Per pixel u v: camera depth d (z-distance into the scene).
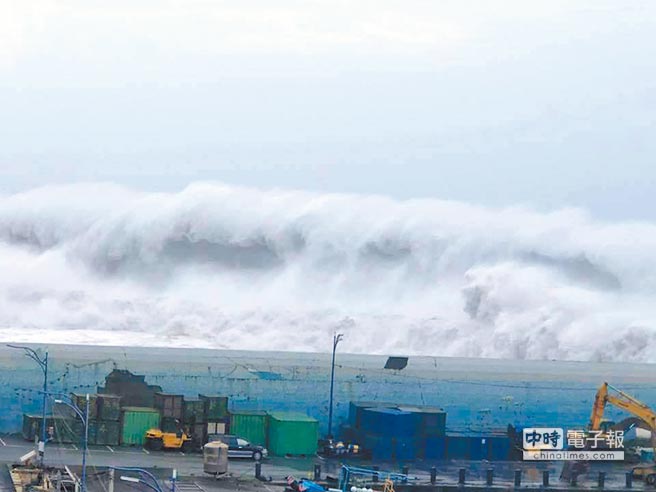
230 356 100.31
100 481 75.56
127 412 91.00
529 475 89.94
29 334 156.50
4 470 76.81
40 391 88.81
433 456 94.50
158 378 94.44
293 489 77.94
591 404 99.88
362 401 98.25
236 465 87.19
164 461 85.75
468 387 99.12
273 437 92.69
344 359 102.69
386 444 93.44
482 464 93.62
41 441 80.94
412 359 104.00
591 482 89.00
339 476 83.62
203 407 92.25
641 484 89.38
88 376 93.31
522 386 99.62
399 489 81.44
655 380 101.56
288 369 97.38
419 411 95.44
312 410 97.12
